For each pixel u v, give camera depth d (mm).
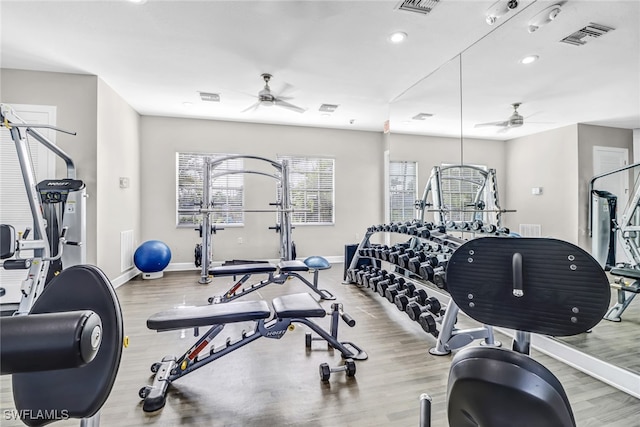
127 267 4848
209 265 4812
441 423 1653
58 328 412
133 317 3238
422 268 2809
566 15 2494
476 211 3537
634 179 2195
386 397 1874
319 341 2664
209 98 4711
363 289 4371
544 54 2891
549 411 544
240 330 2932
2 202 3553
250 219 6105
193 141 5812
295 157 6383
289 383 2018
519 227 3061
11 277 3598
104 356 712
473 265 957
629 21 2309
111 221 4273
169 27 2871
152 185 5605
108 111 4176
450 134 3877
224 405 1791
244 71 3793
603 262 2350
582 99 2572
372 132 6777
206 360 1982
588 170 2508
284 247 5051
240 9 2613
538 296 865
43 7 2576
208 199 4773
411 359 2350
